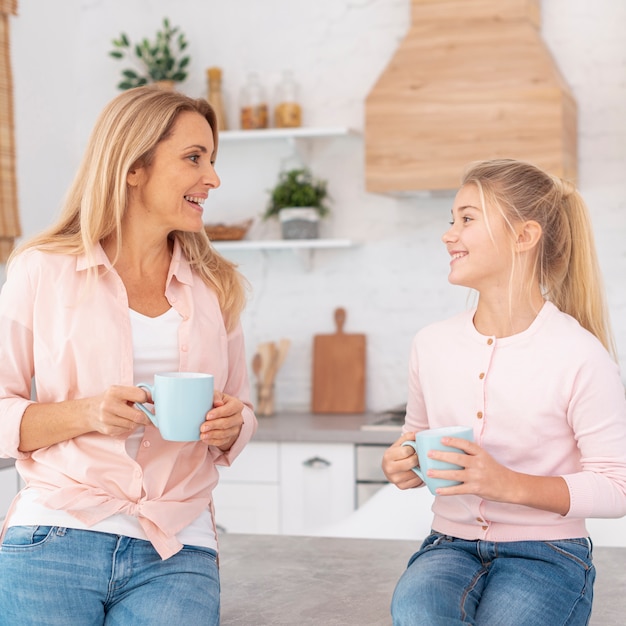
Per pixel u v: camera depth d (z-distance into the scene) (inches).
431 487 57.4
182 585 59.1
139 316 65.3
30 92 146.9
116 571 59.5
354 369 150.5
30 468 63.1
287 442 131.6
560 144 125.8
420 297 149.0
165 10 156.9
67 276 64.1
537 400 61.7
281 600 67.8
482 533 62.0
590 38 141.0
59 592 58.2
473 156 129.3
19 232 141.6
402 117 131.9
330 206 151.9
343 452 129.9
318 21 151.4
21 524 60.3
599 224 141.3
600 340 69.1
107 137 65.0
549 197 66.4
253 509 133.0
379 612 64.9
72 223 67.2
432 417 66.7
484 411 63.3
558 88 125.3
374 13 149.3
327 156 151.9
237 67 154.5
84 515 60.1
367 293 151.1
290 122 146.9
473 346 65.0
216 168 155.9
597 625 62.4
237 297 71.7
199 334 66.7
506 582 58.1
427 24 132.1
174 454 63.3
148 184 65.8
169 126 65.6
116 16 158.9
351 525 94.6
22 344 64.0
